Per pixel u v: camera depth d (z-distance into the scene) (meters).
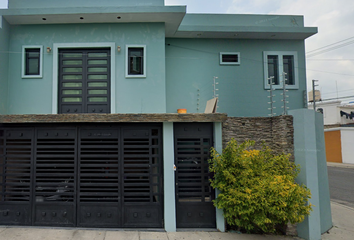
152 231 6.12
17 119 6.17
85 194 6.32
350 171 18.20
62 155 6.43
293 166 6.22
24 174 6.42
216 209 6.30
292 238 6.09
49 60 7.91
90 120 6.18
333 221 7.58
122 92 7.85
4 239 5.48
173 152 6.38
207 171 6.54
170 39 9.73
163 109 7.87
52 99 7.77
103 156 6.41
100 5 8.33
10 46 7.90
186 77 9.67
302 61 10.12
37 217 6.31
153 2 8.42
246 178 5.75
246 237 5.95
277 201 5.42
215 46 9.87
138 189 6.38
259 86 9.89
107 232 5.98
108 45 7.95
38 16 7.54
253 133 6.86
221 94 9.74
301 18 10.35
